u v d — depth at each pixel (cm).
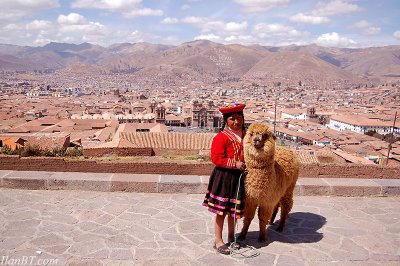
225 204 511
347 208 741
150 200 744
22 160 1049
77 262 475
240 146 509
